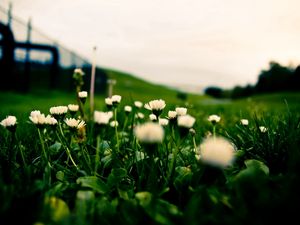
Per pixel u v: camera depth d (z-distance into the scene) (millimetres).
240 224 162
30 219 189
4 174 234
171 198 239
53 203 187
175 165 276
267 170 250
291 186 182
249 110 824
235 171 261
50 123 291
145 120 506
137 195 204
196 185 221
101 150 353
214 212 174
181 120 223
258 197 181
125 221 184
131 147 374
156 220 174
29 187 211
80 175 273
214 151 168
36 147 341
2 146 355
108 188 240
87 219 185
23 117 512
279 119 375
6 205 185
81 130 353
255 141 324
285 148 289
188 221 168
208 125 579
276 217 165
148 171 280
